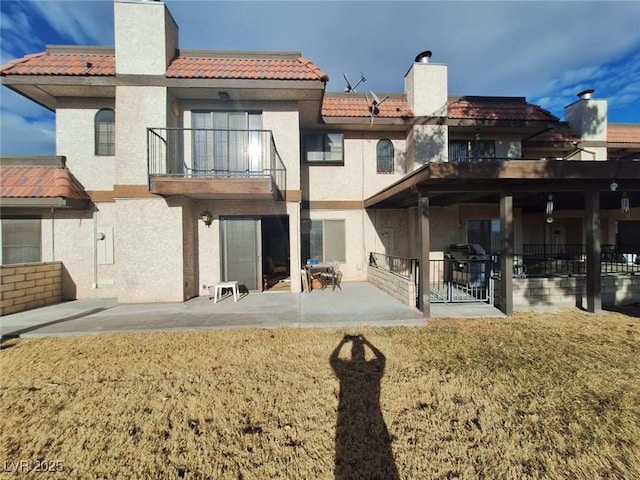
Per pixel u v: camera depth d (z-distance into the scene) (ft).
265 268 42.09
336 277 33.65
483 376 12.92
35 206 27.22
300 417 10.21
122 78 26.20
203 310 23.75
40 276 26.48
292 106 29.25
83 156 29.55
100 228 29.68
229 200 29.76
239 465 8.22
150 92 26.48
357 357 14.96
